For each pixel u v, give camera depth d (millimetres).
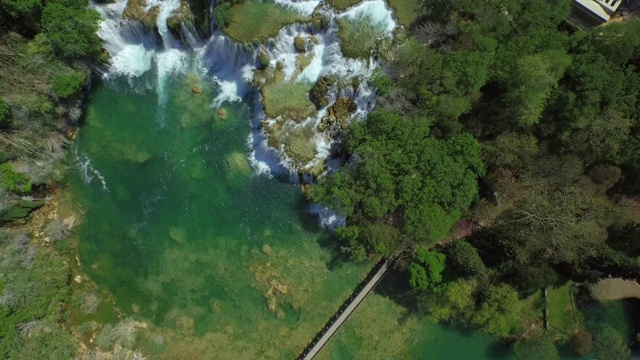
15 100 50562
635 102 46844
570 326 54719
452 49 52125
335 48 55594
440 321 55969
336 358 55875
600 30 47719
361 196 51094
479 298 52219
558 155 49844
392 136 50594
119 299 56625
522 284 51188
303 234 57375
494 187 51062
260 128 57219
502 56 49094
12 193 53531
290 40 56094
